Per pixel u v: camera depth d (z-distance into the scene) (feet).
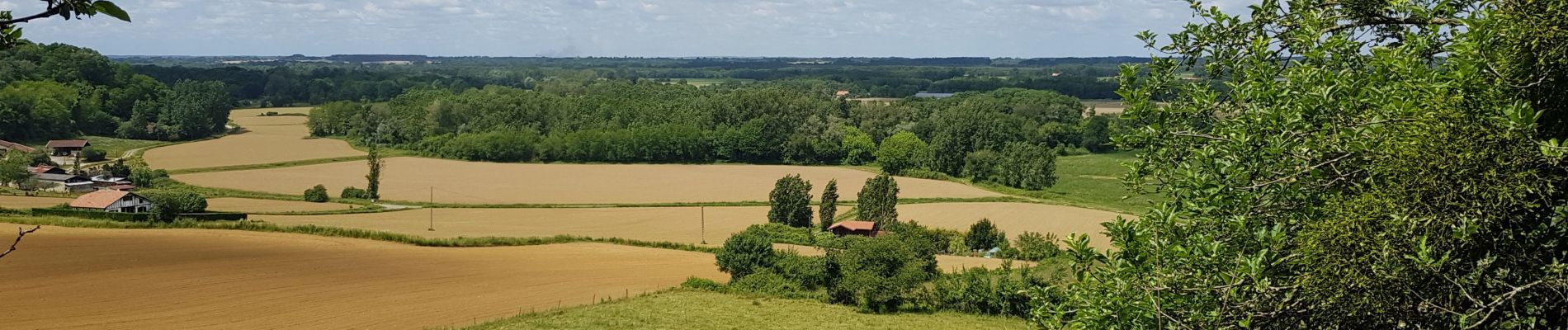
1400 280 23.82
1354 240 24.30
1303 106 28.53
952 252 210.18
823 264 147.54
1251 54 34.73
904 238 154.61
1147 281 29.35
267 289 132.46
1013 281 131.23
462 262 166.81
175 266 145.69
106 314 111.24
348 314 119.14
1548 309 23.57
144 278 134.72
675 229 236.22
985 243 213.66
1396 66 27.35
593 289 147.13
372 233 188.65
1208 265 29.76
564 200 290.15
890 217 234.58
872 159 403.95
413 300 130.52
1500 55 25.14
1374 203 24.45
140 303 118.73
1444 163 22.99
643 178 346.54
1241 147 30.91
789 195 247.91
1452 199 23.27
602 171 368.07
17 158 291.79
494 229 228.02
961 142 362.94
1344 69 31.42
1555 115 25.57
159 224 186.09
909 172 354.33
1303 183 28.86
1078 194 304.30
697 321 119.65
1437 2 30.48
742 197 299.79
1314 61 32.73
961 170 351.46
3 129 387.14
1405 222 23.90
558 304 132.36
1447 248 23.93
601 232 227.20
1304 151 28.37
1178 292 28.89
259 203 263.70
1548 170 22.90
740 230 235.40
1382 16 32.12
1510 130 22.62
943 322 123.13
